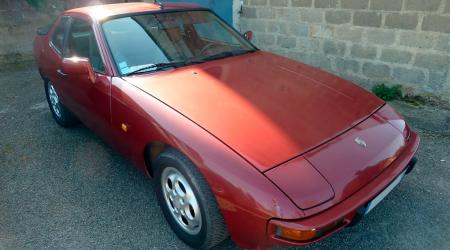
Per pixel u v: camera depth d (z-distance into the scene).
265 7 5.42
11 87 5.65
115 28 2.90
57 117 4.07
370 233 2.37
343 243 2.30
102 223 2.56
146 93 2.40
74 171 3.20
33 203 2.79
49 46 3.79
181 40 3.01
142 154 2.45
